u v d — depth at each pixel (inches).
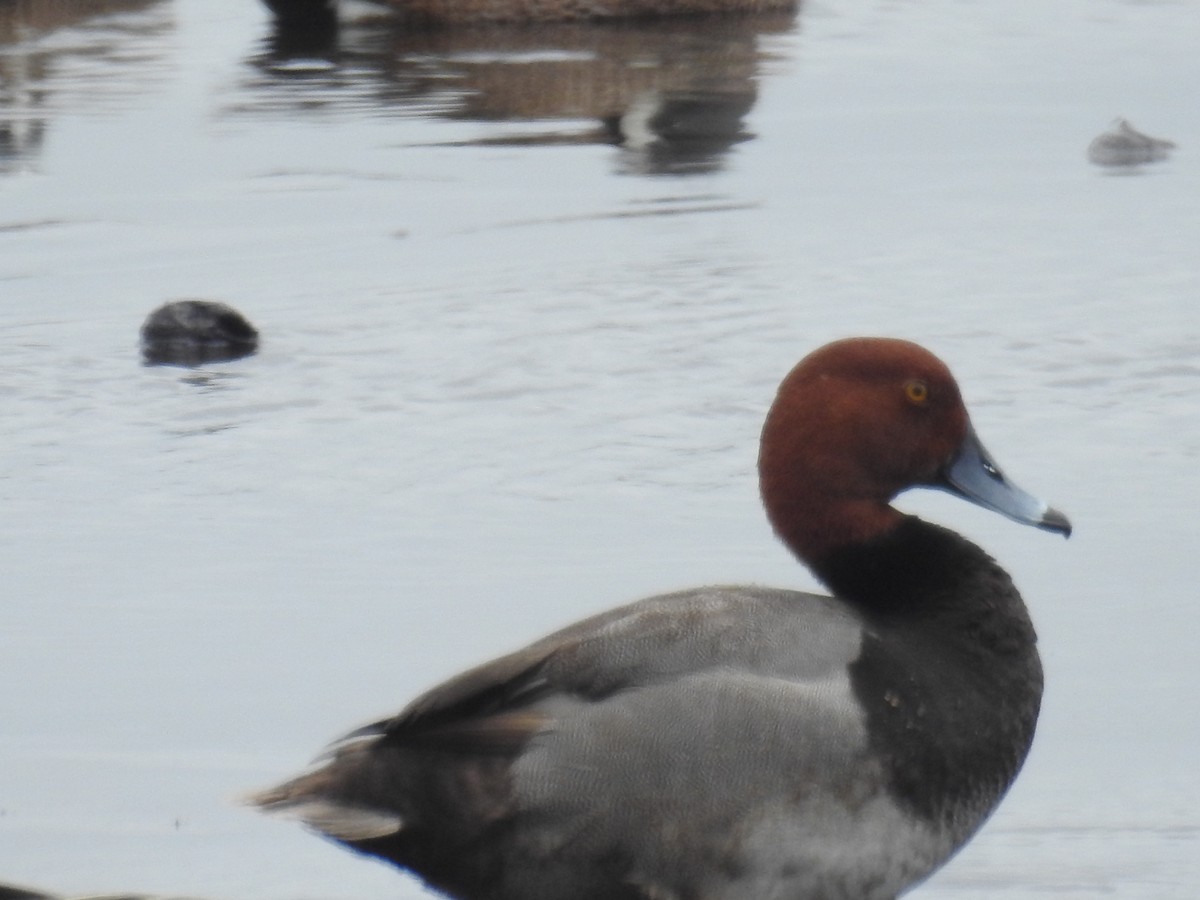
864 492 288.7
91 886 282.2
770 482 292.8
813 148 701.9
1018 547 397.4
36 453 453.4
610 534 403.9
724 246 592.1
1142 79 794.8
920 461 291.1
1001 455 441.4
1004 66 823.7
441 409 474.3
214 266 581.6
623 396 479.2
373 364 504.4
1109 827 297.4
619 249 590.6
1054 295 546.0
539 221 619.2
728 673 259.9
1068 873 284.5
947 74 810.8
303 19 950.4
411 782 258.5
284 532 407.5
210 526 410.9
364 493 427.2
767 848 259.0
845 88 789.2
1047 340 511.5
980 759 269.4
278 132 721.0
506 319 533.3
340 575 386.6
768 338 515.8
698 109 756.6
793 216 622.5
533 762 257.6
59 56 857.5
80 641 359.9
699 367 496.4
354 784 260.2
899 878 267.0
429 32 928.3
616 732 257.4
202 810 304.7
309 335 526.9
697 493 424.2
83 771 315.3
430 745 259.6
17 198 641.6
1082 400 473.7
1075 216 621.0
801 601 272.7
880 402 288.7
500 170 674.2
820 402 289.4
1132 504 414.6
